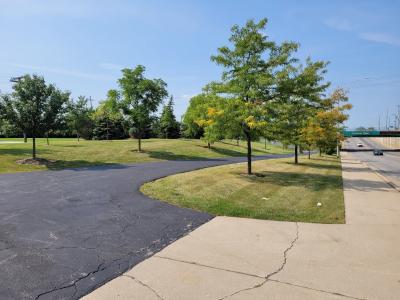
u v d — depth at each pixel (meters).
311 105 23.47
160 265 5.07
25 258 5.28
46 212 8.03
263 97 14.40
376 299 4.10
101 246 5.85
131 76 25.95
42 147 26.58
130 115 26.47
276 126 15.02
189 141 40.75
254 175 15.30
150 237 6.36
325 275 4.75
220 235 6.51
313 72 19.84
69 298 4.09
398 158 50.12
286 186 12.57
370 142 134.88
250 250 5.71
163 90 26.94
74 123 41.25
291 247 5.87
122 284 4.45
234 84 14.45
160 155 26.45
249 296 4.14
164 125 57.62
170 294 4.19
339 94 26.48
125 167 18.50
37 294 4.18
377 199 10.22
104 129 54.56
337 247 5.88
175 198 9.84
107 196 10.04
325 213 8.31
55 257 5.34
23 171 16.12
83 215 7.84
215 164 21.81
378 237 6.43
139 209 8.48
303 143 25.45
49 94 19.67
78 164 19.55
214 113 14.21
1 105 18.66
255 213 8.20
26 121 18.95
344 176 16.88
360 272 4.85
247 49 14.38
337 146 42.03
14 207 8.47
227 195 10.48
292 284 4.47
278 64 14.57
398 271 4.89
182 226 7.09
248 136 15.29
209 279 4.60
